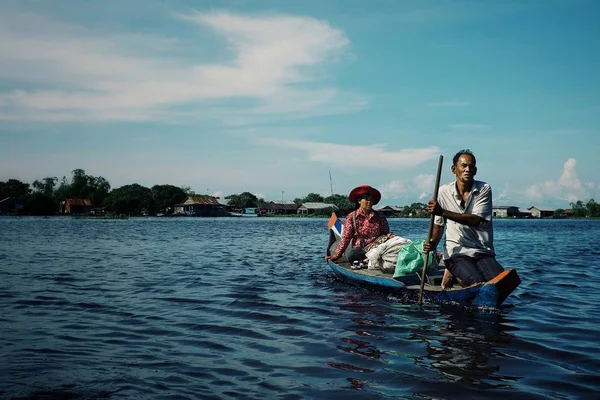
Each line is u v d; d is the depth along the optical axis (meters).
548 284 8.70
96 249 16.50
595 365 4.07
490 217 6.61
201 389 3.54
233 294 7.43
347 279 8.58
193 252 15.49
